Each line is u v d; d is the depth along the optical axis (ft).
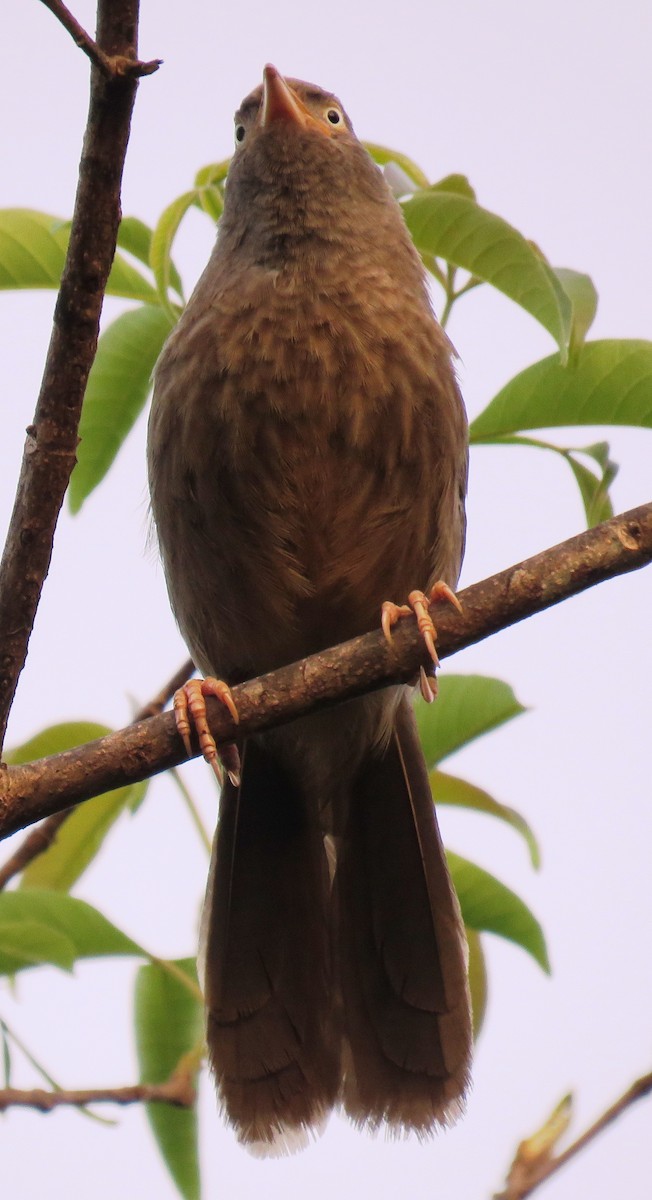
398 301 27.20
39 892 24.79
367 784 28.45
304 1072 26.50
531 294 26.08
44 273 28.17
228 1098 26.09
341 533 26.94
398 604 27.96
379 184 29.30
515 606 21.27
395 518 26.96
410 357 26.68
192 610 28.27
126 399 29.32
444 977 26.84
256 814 28.71
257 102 31.04
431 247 26.32
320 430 26.30
